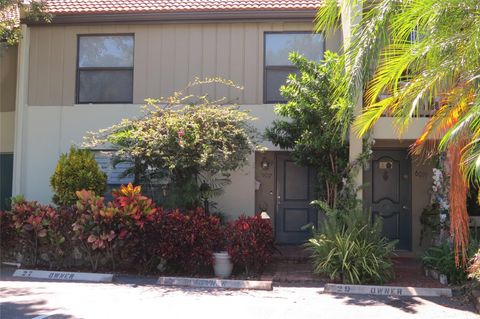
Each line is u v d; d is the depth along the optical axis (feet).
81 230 31.94
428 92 22.59
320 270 30.22
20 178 41.47
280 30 40.47
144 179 34.88
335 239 30.22
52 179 36.96
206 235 31.14
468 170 19.04
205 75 40.73
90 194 32.83
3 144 44.47
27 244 33.58
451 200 23.16
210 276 31.42
